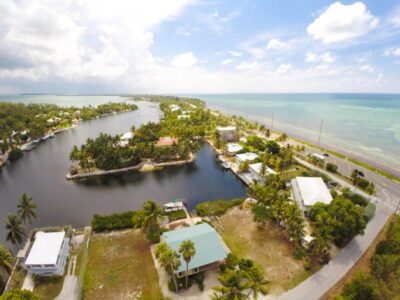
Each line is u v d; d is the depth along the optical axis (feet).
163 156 353.31
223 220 201.87
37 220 217.36
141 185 281.13
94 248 169.89
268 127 635.66
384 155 401.90
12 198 260.01
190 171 320.91
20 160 381.19
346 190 231.09
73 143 488.44
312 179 244.42
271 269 149.38
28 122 636.89
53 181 297.94
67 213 227.40
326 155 373.40
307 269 148.66
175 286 135.54
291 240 175.83
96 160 323.98
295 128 628.69
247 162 305.53
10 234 160.15
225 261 153.89
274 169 303.07
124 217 196.85
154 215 172.35
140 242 175.94
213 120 610.24
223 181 289.33
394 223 182.09
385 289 113.50
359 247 167.63
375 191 249.34
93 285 140.15
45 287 138.92
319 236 148.25
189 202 240.73
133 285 140.05
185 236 159.02
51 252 148.97
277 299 128.36
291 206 169.17
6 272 153.17
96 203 244.01
